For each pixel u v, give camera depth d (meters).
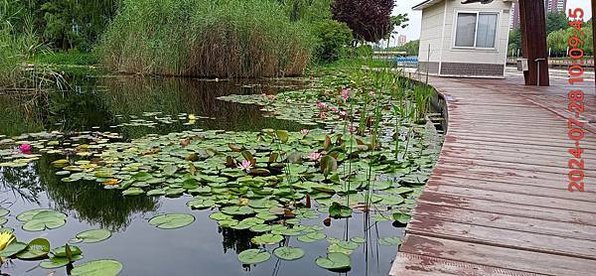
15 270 1.42
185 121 4.51
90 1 14.96
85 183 2.37
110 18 14.34
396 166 2.70
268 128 4.11
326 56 15.96
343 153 2.96
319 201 2.09
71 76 9.85
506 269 1.16
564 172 2.11
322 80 9.68
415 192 2.23
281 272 1.47
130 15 10.30
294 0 16.08
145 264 1.52
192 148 3.11
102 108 5.48
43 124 4.27
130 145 3.22
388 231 1.78
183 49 9.95
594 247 1.30
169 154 2.95
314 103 5.98
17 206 2.05
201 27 9.92
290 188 2.17
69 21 15.68
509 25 9.64
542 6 7.21
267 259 1.53
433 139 3.71
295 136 3.54
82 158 2.88
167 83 8.74
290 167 2.64
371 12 18.58
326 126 4.26
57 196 2.18
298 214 1.93
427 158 2.96
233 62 10.16
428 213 1.55
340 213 1.94
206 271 1.47
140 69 10.20
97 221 1.89
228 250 1.63
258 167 2.64
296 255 1.55
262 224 1.82
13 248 1.53
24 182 2.39
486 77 9.82
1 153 2.98
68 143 3.33
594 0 6.15
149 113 5.05
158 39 10.04
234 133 3.75
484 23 9.73
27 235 1.73
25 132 3.83
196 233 1.77
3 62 6.62
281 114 5.00
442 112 5.52
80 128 4.04
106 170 2.57
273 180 2.37
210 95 6.92
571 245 1.31
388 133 3.97
